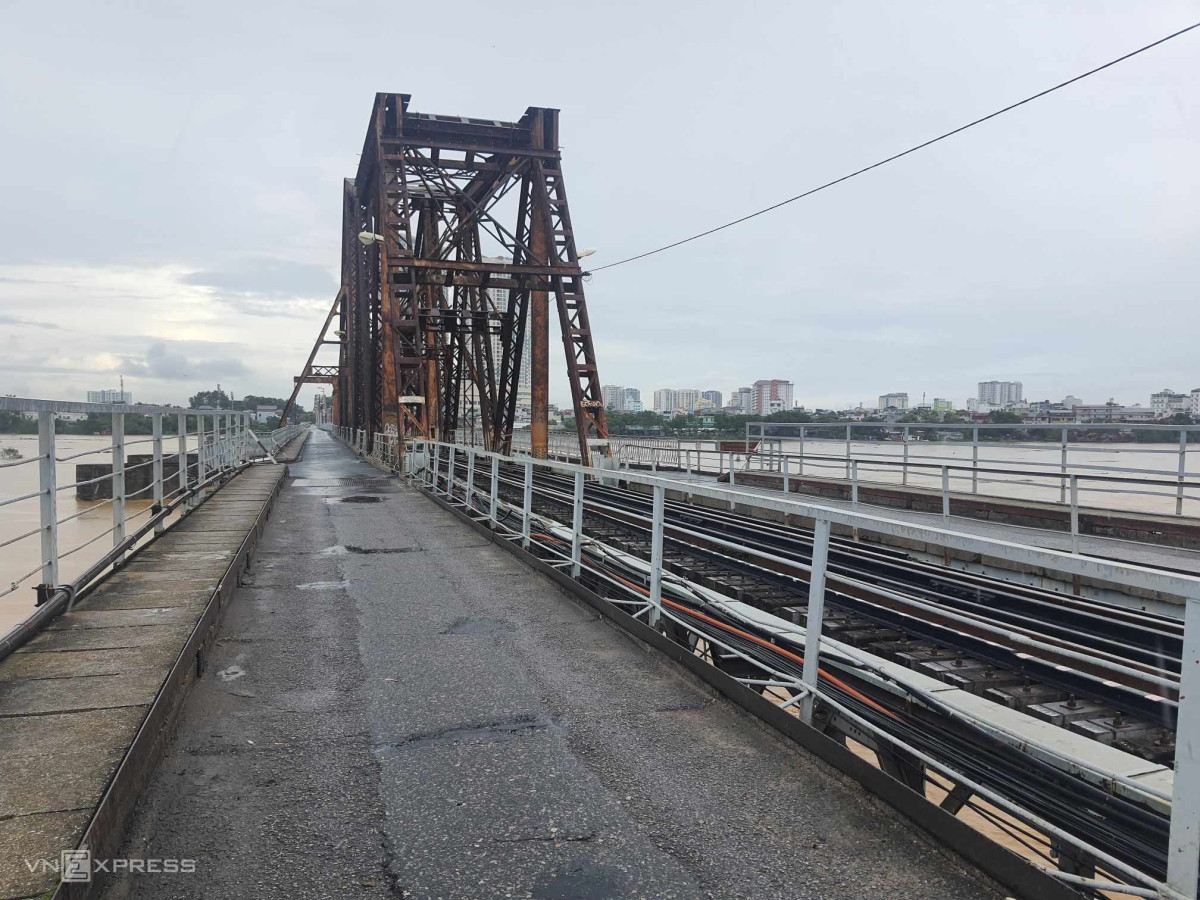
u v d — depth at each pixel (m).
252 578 8.96
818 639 4.30
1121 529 11.64
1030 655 5.14
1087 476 10.16
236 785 3.80
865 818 3.52
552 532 10.49
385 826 3.42
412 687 5.25
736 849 3.26
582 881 3.01
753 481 21.06
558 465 9.28
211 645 6.15
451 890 2.94
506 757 4.15
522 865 3.12
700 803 3.66
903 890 2.96
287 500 17.92
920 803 3.35
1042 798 3.73
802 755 4.18
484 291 33.56
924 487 16.02
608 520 12.77
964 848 3.12
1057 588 9.70
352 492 20.12
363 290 42.19
